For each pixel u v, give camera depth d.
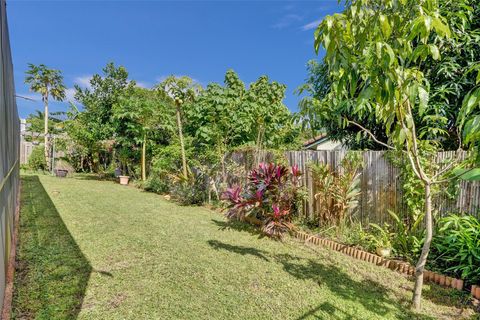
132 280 3.19
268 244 4.62
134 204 7.47
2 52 2.73
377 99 2.03
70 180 12.21
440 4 3.69
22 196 7.84
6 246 3.01
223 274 3.44
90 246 4.17
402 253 3.97
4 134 2.99
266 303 2.83
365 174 4.78
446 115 4.61
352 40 2.05
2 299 2.42
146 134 11.98
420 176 2.68
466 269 3.19
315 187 5.50
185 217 6.27
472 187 3.68
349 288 3.19
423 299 2.99
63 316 2.48
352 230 4.75
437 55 2.00
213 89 8.71
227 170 7.70
